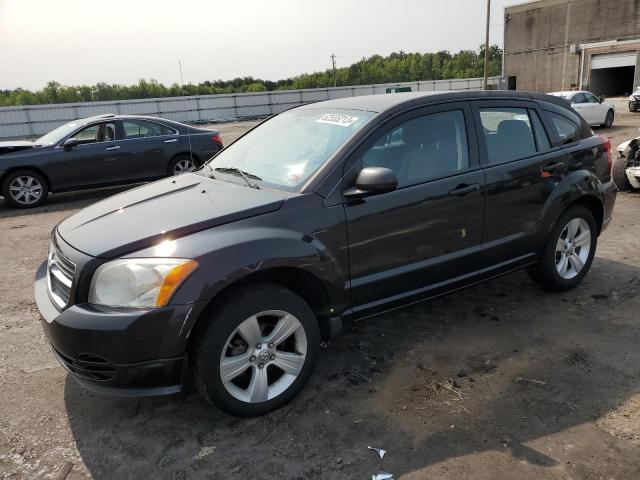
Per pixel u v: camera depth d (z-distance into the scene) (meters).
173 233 2.65
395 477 2.41
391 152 3.28
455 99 3.63
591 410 2.84
